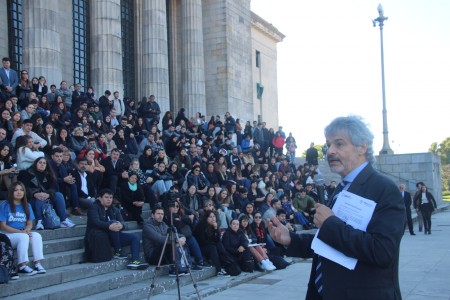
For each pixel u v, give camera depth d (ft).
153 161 55.77
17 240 29.81
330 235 10.11
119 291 31.27
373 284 10.04
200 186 52.75
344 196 10.71
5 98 48.11
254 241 46.16
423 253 52.54
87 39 83.87
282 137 97.91
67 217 38.75
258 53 144.66
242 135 87.56
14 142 42.32
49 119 49.65
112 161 45.60
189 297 32.48
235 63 105.29
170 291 34.35
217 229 41.57
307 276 41.42
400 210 10.18
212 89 102.17
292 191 75.92
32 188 36.27
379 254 9.65
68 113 56.59
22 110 50.37
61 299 28.25
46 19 61.82
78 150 49.21
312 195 70.03
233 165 66.28
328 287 10.40
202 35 97.71
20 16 72.49
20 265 29.55
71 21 80.43
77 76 81.15
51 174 37.73
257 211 53.62
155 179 50.26
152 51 82.79
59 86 62.64
